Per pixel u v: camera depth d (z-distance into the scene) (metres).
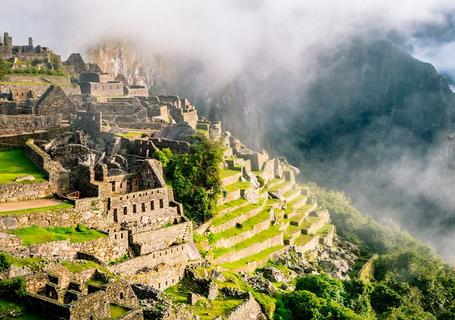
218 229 141.38
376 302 148.38
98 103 174.12
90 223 103.06
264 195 189.00
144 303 88.00
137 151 135.12
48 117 140.50
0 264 78.94
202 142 148.25
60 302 72.00
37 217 95.38
